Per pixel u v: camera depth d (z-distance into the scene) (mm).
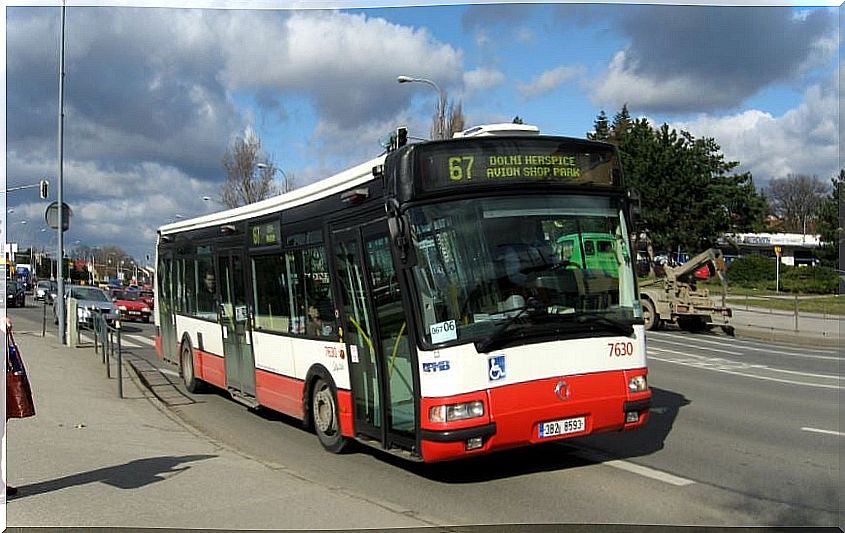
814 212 96750
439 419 7102
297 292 10266
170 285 16641
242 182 52281
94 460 8594
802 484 7742
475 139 7660
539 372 7395
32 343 22859
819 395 13609
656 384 15078
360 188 8414
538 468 8477
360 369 8695
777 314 37125
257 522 6379
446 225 7430
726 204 61281
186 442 10023
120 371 13711
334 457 9359
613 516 6754
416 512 6910
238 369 12500
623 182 8312
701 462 8664
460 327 7195
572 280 7770
